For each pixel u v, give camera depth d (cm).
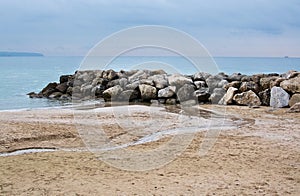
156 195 478
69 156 677
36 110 1259
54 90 1925
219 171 588
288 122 1074
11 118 1049
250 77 1733
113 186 512
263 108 1379
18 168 594
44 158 659
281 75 1728
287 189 506
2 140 782
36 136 827
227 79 1758
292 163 639
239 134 893
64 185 514
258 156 684
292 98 1397
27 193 482
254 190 500
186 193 486
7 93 2000
